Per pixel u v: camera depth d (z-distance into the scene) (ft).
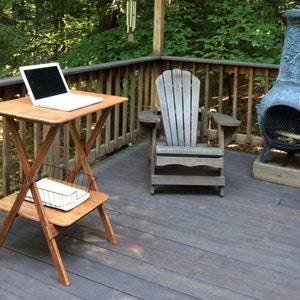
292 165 12.34
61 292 7.22
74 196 8.48
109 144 14.25
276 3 20.10
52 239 7.51
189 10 20.40
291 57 11.49
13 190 10.69
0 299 7.00
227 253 8.57
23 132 10.60
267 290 7.45
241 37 18.10
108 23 22.86
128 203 10.71
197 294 7.28
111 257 8.30
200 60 15.16
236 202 10.98
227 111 24.35
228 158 14.43
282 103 11.47
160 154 10.91
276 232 9.50
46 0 23.00
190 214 10.24
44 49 24.07
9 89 9.89
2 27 20.26
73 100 8.22
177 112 12.50
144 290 7.34
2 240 8.30
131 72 14.92
